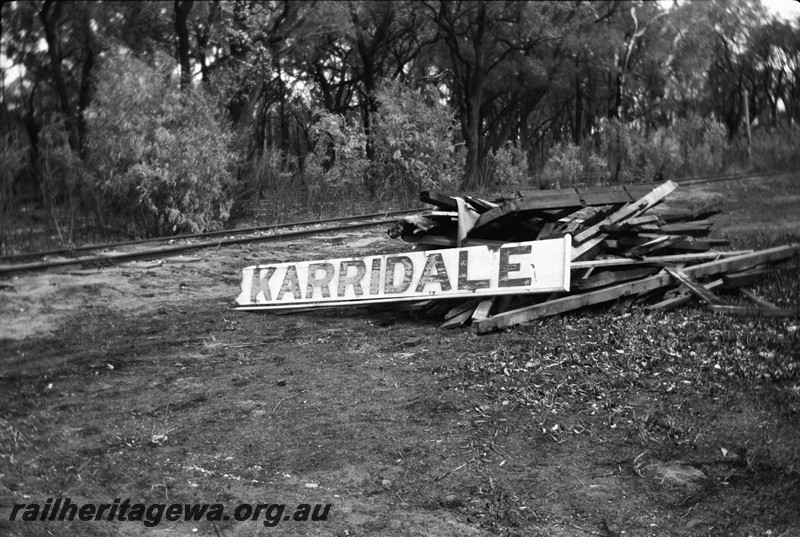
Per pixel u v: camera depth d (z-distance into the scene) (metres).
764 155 22.23
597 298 7.54
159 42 17.50
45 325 7.99
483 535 4.22
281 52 21.91
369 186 20.14
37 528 4.26
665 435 5.18
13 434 5.43
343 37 25.48
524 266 7.55
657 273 8.12
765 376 5.86
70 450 5.25
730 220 12.87
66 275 9.98
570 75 33.31
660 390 5.81
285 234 13.19
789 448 4.92
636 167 27.03
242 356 7.18
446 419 5.54
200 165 14.55
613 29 30.16
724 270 8.09
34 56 16.09
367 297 8.34
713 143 25.80
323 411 5.79
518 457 5.01
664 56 30.38
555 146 27.31
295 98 30.92
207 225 14.70
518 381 6.09
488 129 36.47
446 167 21.73
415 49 31.95
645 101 32.97
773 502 4.47
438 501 4.56
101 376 6.68
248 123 19.17
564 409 5.61
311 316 8.52
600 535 4.24
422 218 8.80
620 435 5.21
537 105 39.34
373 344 7.34
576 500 4.55
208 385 6.46
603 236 8.11
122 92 14.24
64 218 12.98
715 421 5.31
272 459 5.10
